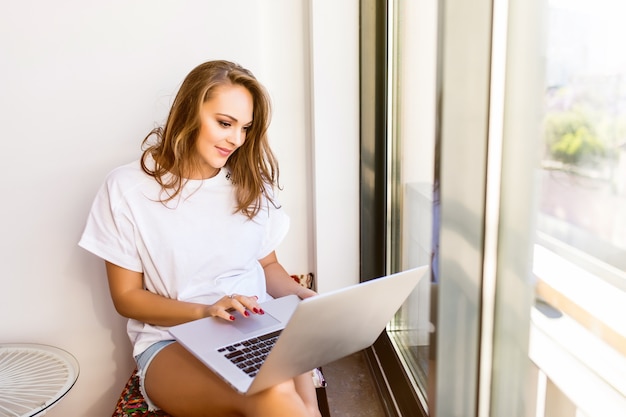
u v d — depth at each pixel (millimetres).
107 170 1757
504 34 970
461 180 1022
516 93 984
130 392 1452
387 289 1040
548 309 984
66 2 1646
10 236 1735
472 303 1077
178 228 1430
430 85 1484
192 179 1457
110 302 1826
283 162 2037
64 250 1772
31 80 1666
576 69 857
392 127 1936
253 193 1488
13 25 1630
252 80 1390
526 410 1076
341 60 1920
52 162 1721
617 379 827
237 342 1188
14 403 1468
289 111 1998
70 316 1817
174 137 1404
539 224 991
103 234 1405
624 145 768
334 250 2062
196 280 1467
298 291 1554
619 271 798
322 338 1002
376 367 1964
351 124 1970
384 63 1904
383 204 2008
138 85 1731
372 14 1872
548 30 925
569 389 933
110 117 1731
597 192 830
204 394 1229
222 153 1402
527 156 994
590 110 833
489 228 1045
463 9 963
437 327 1091
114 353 1864
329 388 1968
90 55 1688
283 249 2115
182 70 1754
